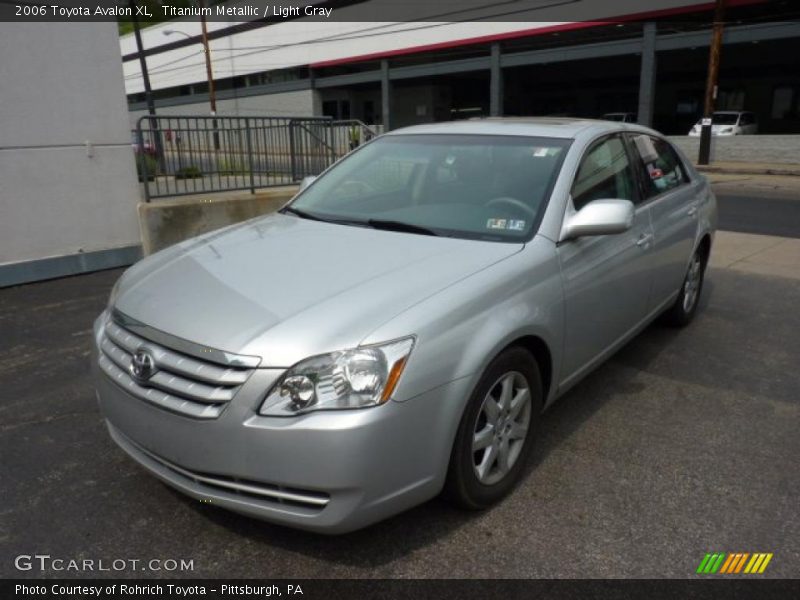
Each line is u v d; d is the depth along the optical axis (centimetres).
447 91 4275
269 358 240
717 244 880
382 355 241
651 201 439
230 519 291
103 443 355
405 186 384
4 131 633
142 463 278
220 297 274
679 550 274
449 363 257
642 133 466
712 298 629
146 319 273
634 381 439
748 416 391
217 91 4900
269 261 306
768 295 641
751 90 3522
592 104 4206
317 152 958
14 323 544
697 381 440
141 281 308
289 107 4403
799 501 308
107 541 277
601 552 272
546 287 311
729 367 463
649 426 378
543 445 355
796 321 564
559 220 333
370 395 238
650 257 420
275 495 244
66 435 363
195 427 248
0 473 325
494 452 293
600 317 364
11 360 466
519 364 298
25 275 662
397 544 275
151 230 740
